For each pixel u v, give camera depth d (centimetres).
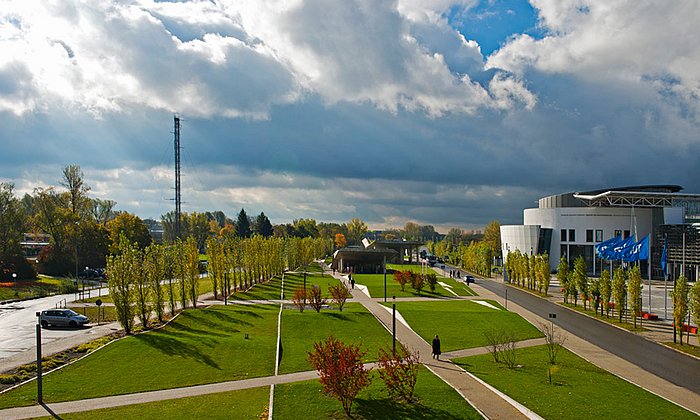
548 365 3966
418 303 7575
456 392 3106
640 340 5116
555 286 10662
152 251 5597
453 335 5134
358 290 9238
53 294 8469
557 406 2889
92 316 6247
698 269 10750
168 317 5822
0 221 10281
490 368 3828
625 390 3300
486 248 13562
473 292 9406
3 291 8356
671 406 2994
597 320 6356
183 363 3816
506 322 5903
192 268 6625
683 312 4884
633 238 7044
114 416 2745
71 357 4028
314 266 16838
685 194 11875
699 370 3969
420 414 2758
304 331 5244
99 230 12188
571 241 13838
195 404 2950
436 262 19475
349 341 4838
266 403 2964
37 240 16888
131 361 3828
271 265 11044
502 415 2770
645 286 10594
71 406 2919
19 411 2833
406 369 2984
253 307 6819
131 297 4944
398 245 17350
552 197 14650
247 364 3850
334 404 2895
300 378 3494
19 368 3681
